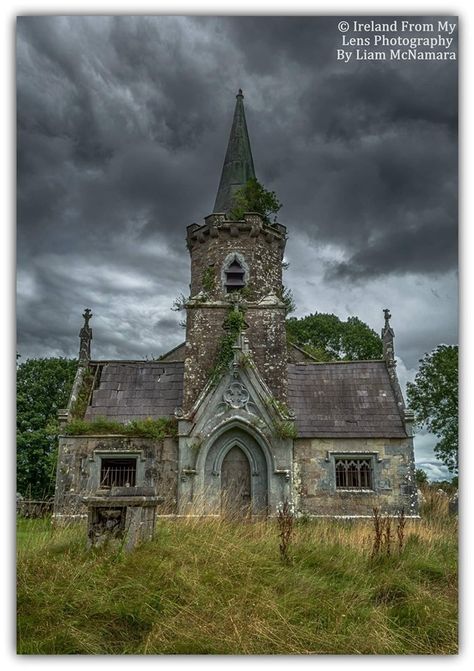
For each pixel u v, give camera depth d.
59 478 19.81
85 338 23.36
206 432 19.88
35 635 7.03
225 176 27.45
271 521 17.17
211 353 21.56
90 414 21.25
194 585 8.04
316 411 21.38
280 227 25.16
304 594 8.36
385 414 21.09
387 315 23.77
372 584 9.40
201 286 23.77
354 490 19.94
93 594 7.75
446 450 30.70
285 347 21.69
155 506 10.26
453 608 8.44
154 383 22.52
